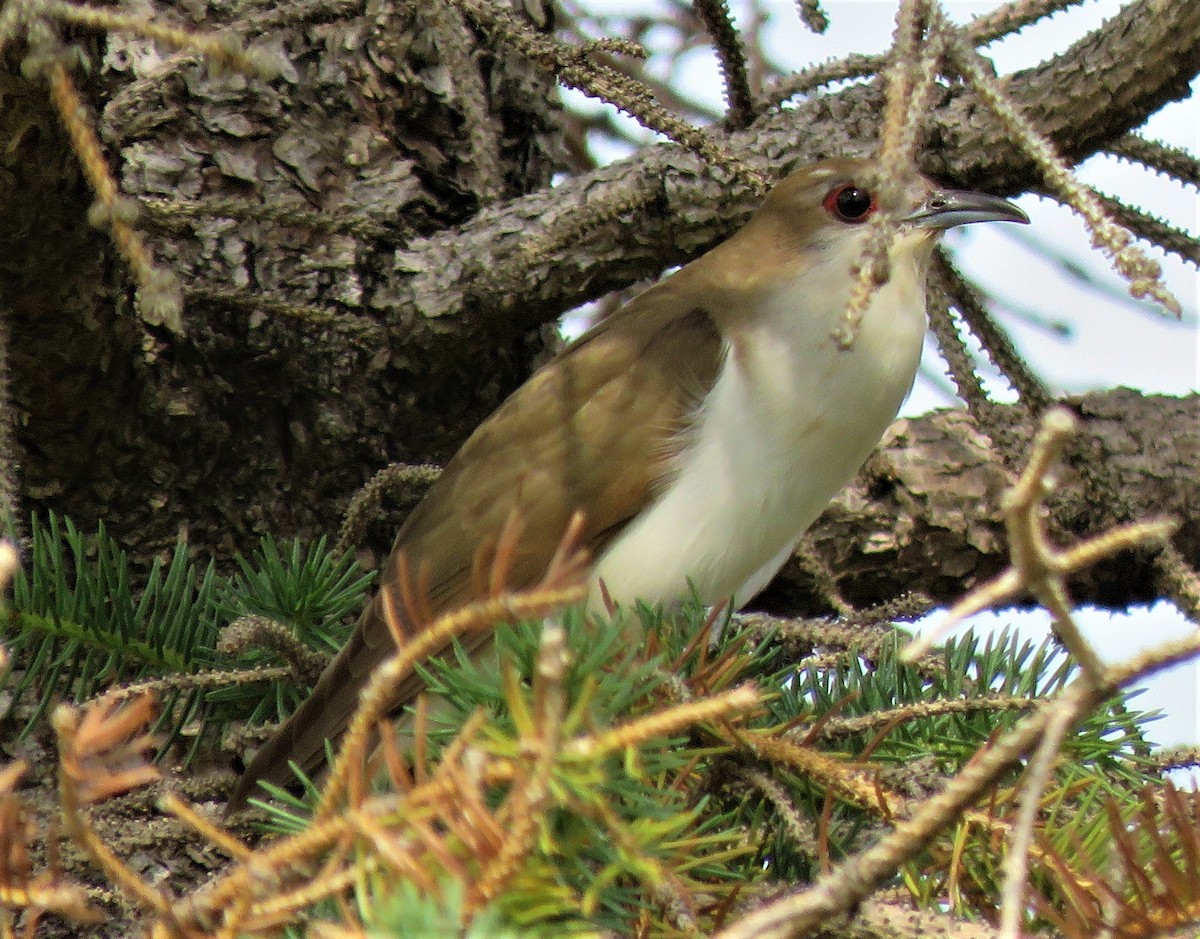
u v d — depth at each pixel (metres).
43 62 4.08
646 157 8.13
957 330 7.47
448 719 4.18
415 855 3.40
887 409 8.07
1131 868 3.86
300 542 8.00
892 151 4.20
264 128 8.13
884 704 5.93
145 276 4.09
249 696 6.89
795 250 8.13
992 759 3.21
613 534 7.91
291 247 8.01
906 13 4.38
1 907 3.49
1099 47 7.30
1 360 5.65
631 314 8.45
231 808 6.18
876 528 8.86
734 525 7.91
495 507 7.87
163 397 7.39
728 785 5.03
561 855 3.81
